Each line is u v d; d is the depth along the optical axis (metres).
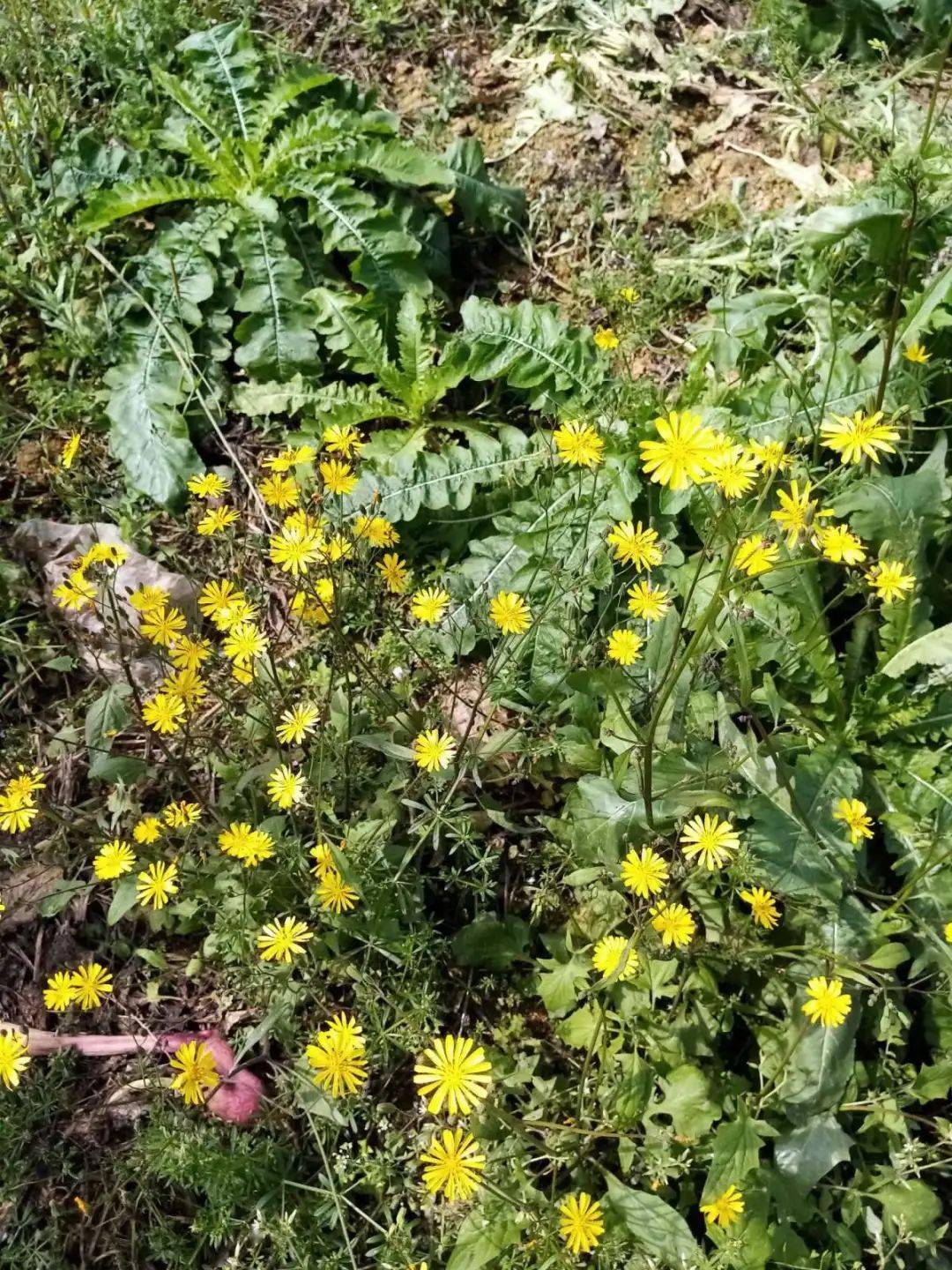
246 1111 0.44
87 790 0.53
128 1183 0.44
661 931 0.40
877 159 0.70
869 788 0.51
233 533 0.57
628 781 0.46
